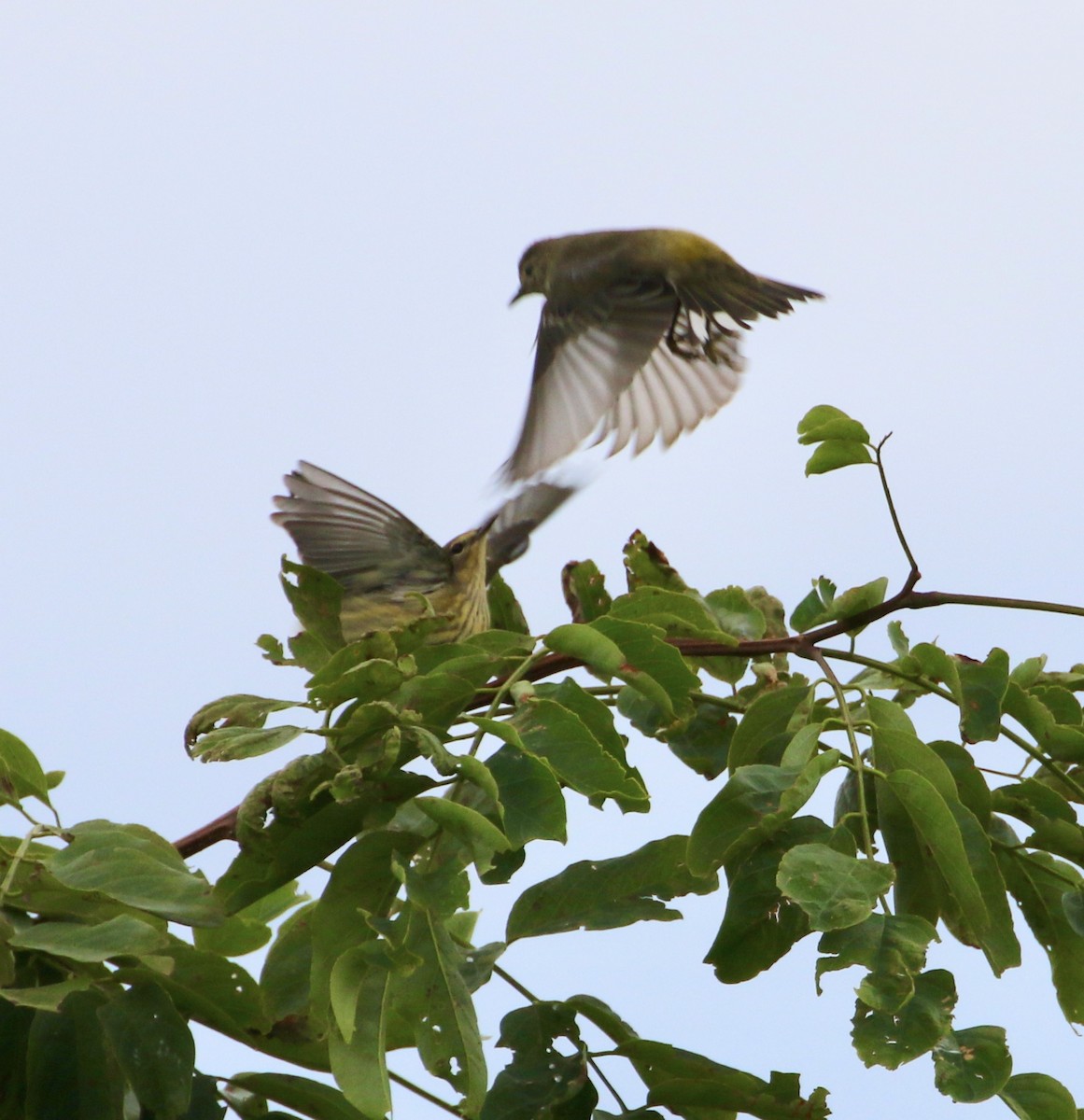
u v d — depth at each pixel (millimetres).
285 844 5207
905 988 4645
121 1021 5016
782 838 5477
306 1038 5445
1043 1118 5410
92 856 5156
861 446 6711
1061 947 6273
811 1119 5410
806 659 6574
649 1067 5672
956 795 5645
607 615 6395
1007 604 6777
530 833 5059
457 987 4859
